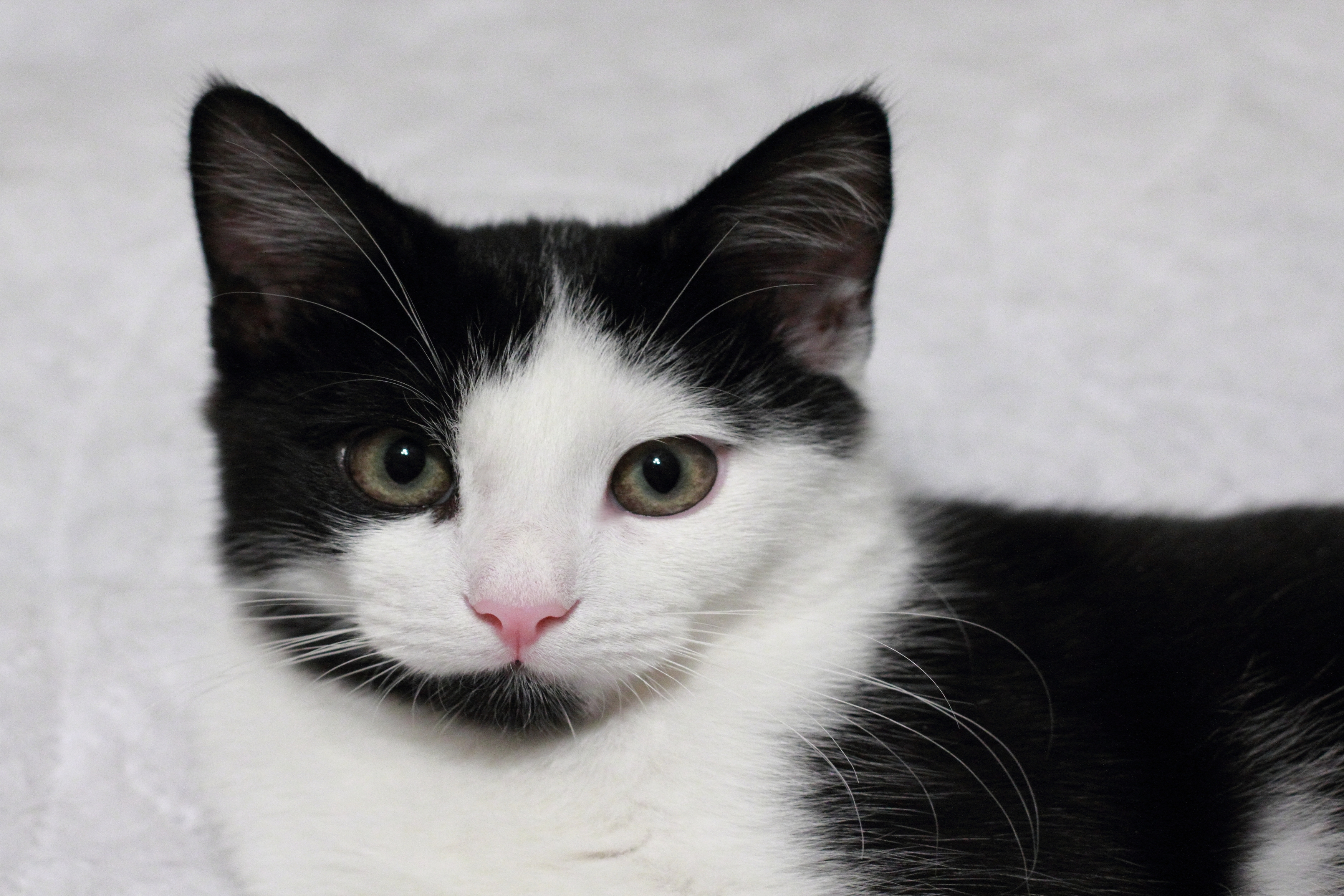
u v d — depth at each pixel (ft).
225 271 1.42
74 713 1.59
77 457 1.83
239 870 1.41
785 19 2.39
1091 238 2.01
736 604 1.39
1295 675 1.47
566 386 1.35
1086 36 2.29
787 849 1.36
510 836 1.36
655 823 1.37
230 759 1.42
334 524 1.36
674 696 1.39
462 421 1.34
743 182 1.40
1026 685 1.42
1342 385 1.87
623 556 1.34
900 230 2.04
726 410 1.39
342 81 2.31
